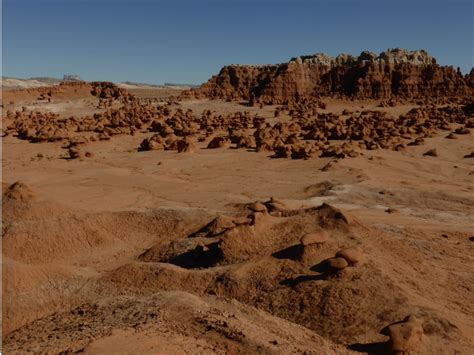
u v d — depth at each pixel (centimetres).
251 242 2486
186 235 3100
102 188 4572
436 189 4322
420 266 2322
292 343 1581
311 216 2611
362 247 2288
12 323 1950
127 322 1559
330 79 14075
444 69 13588
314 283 2048
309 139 7412
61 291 2234
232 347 1445
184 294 1778
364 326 1797
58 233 3084
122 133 8225
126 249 3089
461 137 7519
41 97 12850
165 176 5162
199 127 8919
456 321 1809
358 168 5081
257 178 4956
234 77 14812
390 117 9556
